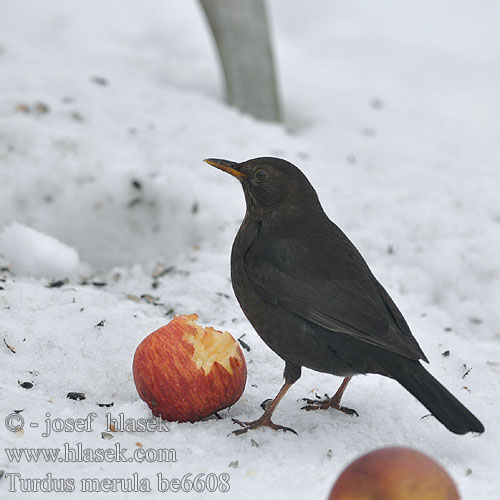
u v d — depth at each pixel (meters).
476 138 16.91
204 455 7.75
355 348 8.12
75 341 9.41
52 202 13.06
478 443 8.28
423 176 15.08
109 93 15.88
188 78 17.98
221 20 16.47
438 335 10.57
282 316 8.41
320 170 14.96
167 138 14.77
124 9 21.33
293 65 19.61
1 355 9.10
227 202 13.48
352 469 5.94
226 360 8.25
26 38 19.17
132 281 11.77
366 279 8.48
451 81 19.42
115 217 13.11
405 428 8.52
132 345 9.45
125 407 8.30
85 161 13.43
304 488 7.21
